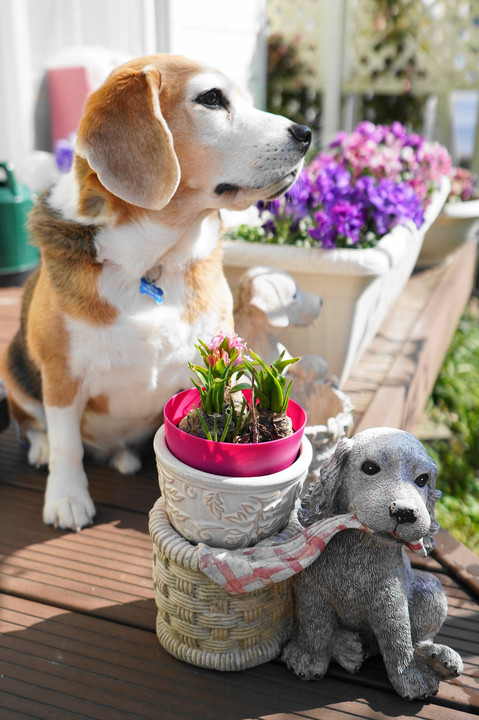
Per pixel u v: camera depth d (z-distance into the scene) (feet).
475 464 12.09
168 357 6.03
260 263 7.91
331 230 8.00
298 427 4.54
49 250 5.76
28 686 4.43
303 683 4.49
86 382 6.13
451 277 13.82
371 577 4.21
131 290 5.75
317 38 22.56
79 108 14.80
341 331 8.19
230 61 18.21
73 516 6.12
